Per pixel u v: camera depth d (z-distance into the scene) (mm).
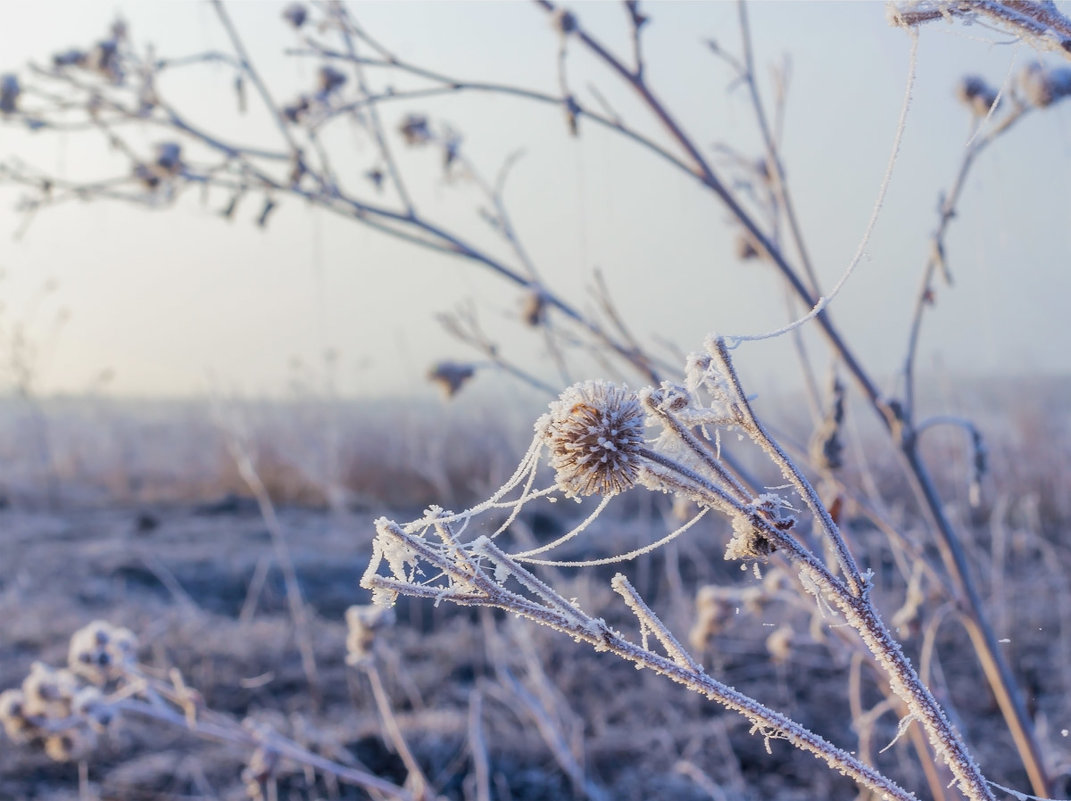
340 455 9352
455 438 8891
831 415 1929
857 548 1903
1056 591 5000
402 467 9047
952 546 1939
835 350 1943
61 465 11211
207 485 10102
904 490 4016
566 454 739
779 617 4734
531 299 2277
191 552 7484
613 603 5703
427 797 2826
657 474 738
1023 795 737
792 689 4531
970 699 4301
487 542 766
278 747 2809
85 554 7395
